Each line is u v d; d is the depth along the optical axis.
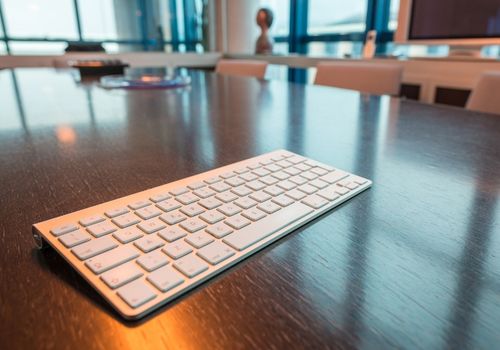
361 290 0.22
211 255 0.24
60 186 0.37
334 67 1.34
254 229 0.28
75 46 2.67
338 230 0.29
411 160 0.46
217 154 0.48
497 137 0.57
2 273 0.23
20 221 0.30
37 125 0.64
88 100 0.90
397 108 0.82
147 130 0.61
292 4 3.10
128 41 3.76
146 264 0.23
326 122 0.68
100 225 0.28
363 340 0.18
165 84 1.14
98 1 3.48
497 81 0.85
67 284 0.22
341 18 2.83
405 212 0.32
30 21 3.21
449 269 0.24
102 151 0.50
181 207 0.31
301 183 0.37
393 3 2.46
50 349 0.17
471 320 0.19
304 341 0.18
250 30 3.22
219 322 0.19
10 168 0.43
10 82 1.27
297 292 0.22
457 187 0.38
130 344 0.18
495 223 0.30
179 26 3.78
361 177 0.39
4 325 0.19
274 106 0.84
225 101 0.90
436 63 1.76
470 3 1.62
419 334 0.18
